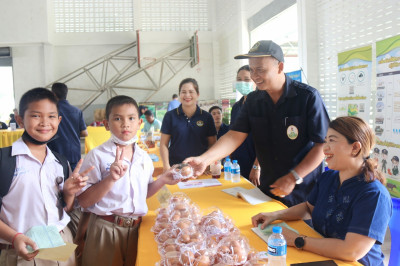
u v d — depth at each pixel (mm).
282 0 4840
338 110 3100
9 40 8391
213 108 3566
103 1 9094
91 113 9125
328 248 1219
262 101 1965
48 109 1358
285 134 1902
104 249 1549
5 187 1288
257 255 1133
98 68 9047
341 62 3025
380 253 1329
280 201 1997
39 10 8414
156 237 1355
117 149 1448
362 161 1328
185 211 1467
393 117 2393
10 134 5520
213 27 9133
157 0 9172
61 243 1230
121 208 1555
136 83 9141
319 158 1786
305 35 3582
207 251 1100
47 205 1366
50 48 8867
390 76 2404
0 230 1232
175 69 9180
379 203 1220
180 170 1703
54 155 1481
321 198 1475
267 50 1735
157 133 5363
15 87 8969
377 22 2684
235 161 2410
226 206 1824
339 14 3176
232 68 7574
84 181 1387
